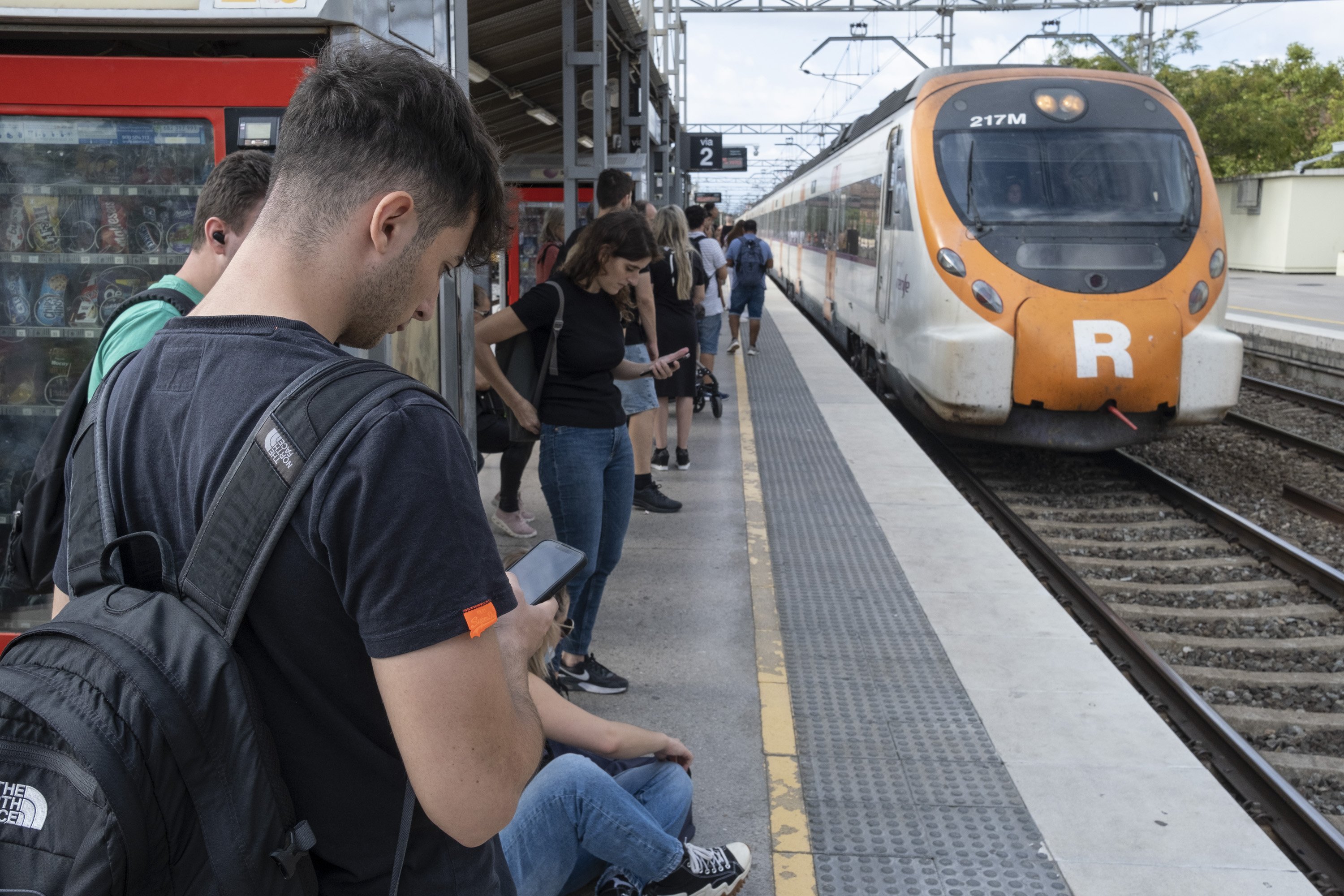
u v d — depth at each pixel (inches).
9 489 137.5
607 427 145.9
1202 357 304.5
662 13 666.2
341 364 42.0
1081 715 150.3
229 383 42.1
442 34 143.3
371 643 40.0
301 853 41.4
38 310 133.6
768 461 306.3
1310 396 507.2
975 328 309.9
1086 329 300.5
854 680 162.4
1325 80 1614.2
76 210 131.2
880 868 114.3
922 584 205.2
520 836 93.9
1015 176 324.5
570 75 336.2
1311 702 194.4
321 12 116.9
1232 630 228.2
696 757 138.8
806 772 134.6
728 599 195.2
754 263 506.6
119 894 37.1
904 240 352.2
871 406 388.8
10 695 37.6
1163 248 313.1
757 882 112.2
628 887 100.7
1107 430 311.3
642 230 140.5
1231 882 112.2
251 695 40.4
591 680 155.8
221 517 40.6
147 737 37.5
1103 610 222.4
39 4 117.9
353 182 43.2
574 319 141.9
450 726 40.6
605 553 153.5
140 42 133.4
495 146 48.2
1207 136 1549.0
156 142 126.8
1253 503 336.8
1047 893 110.3
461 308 142.5
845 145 593.6
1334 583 243.0
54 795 37.0
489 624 41.6
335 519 39.3
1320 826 140.4
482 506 43.3
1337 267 1369.3
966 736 144.4
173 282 90.2
